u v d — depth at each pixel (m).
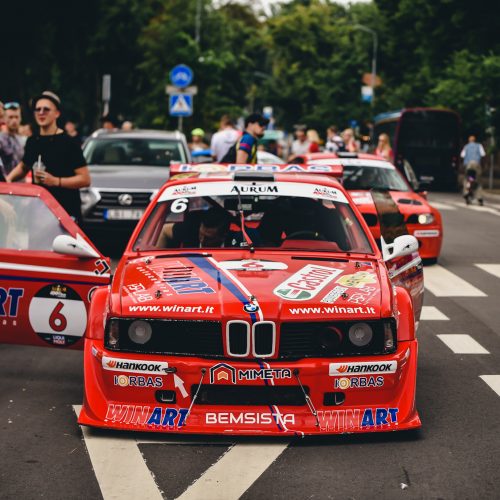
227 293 6.34
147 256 7.25
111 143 16.95
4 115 11.77
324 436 6.36
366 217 13.26
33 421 6.70
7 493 5.37
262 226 7.79
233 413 6.14
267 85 87.94
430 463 5.89
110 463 5.84
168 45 38.00
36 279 7.32
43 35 42.06
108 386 6.25
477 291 12.67
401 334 6.44
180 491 5.40
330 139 27.19
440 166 39.47
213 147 21.17
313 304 6.22
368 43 67.62
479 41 40.22
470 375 8.21
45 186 9.67
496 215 25.20
